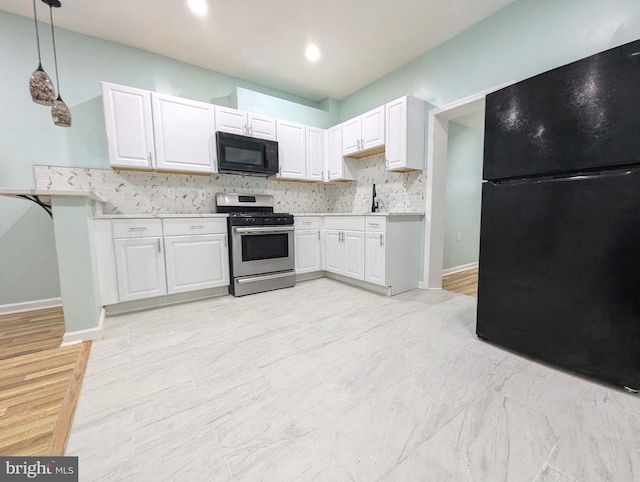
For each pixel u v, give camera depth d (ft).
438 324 6.82
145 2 6.93
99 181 8.53
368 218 9.36
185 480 2.82
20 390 4.31
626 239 4.00
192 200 9.99
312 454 3.12
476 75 7.94
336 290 9.91
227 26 7.88
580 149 4.32
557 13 6.34
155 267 7.90
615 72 3.93
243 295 9.23
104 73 8.47
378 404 3.94
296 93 12.32
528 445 3.21
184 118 8.77
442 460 3.02
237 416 3.73
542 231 4.84
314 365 4.98
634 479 2.78
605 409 3.79
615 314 4.14
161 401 4.04
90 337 6.00
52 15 7.39
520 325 5.23
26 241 8.03
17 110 7.58
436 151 9.34
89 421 3.65
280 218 9.96
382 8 7.25
